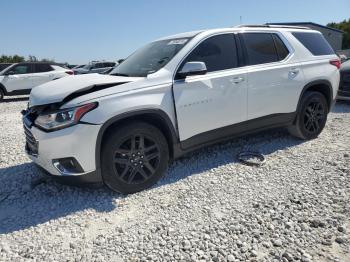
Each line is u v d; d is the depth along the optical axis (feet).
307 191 12.10
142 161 12.50
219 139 14.64
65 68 54.24
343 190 12.03
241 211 10.91
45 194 12.82
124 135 11.89
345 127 21.03
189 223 10.36
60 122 11.15
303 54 17.31
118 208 11.51
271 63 15.92
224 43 14.67
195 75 13.32
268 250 8.89
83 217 11.02
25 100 50.42
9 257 9.04
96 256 8.97
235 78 14.40
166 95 12.66
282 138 18.58
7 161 16.90
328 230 9.65
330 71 18.21
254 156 15.84
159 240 9.55
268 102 15.75
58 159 11.43
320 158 15.39
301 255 8.63
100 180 11.95
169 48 14.38
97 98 11.40
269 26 16.81
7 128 25.70
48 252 9.23
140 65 14.38
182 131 13.25
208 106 13.75
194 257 8.71
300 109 17.21
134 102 11.89
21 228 10.52
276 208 10.97
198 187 12.84
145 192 12.60
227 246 9.12
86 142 11.25
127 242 9.53
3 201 12.42
